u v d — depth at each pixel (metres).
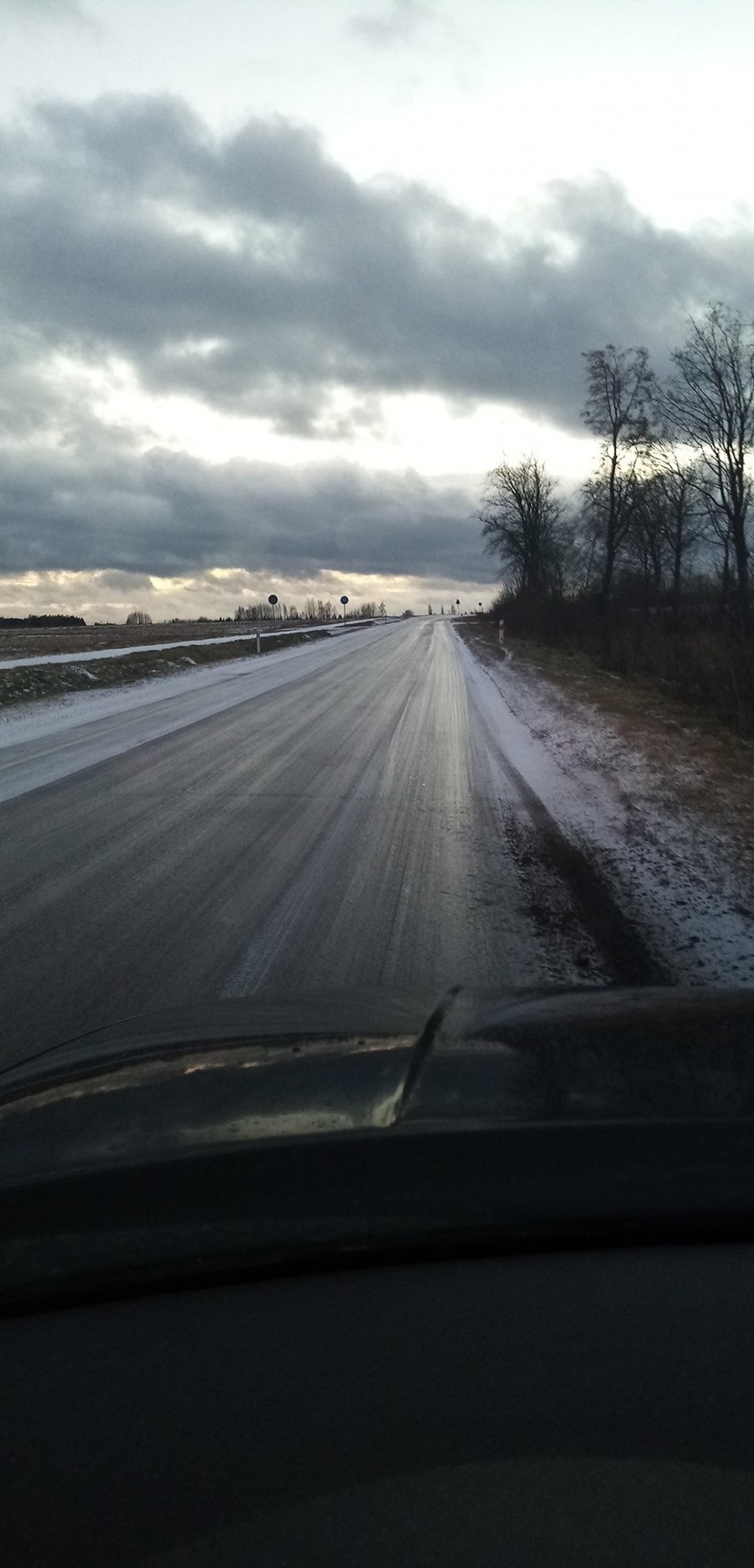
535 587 56.34
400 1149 1.66
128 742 12.68
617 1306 1.47
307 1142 1.67
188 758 11.41
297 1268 1.51
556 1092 1.90
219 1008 2.88
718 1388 1.30
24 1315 1.46
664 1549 1.06
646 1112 1.80
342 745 12.79
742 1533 1.08
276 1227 1.53
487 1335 1.40
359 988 3.24
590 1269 1.55
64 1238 1.51
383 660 31.53
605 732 14.10
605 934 5.64
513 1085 1.94
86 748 12.12
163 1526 1.11
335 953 5.20
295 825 8.25
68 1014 4.29
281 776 10.46
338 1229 1.53
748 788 10.02
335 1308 1.46
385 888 6.48
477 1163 1.65
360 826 8.27
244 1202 1.57
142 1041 2.47
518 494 60.72
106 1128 1.80
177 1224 1.54
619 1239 1.58
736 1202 1.60
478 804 9.28
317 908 6.02
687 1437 1.22
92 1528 1.12
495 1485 1.14
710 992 2.73
